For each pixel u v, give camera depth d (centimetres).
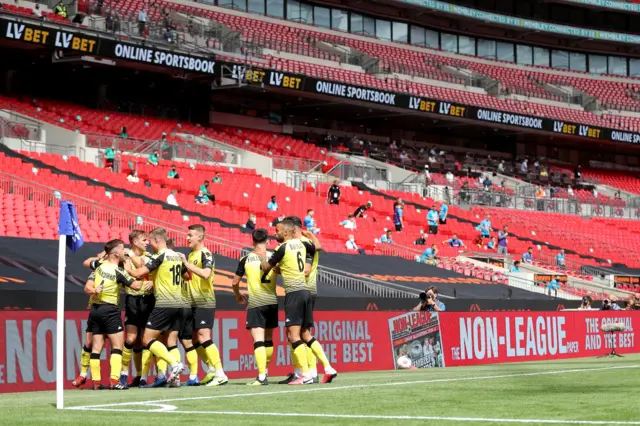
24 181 2506
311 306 1218
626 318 2445
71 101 4050
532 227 4438
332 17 5262
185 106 4388
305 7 5138
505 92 5506
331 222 3572
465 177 4888
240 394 1031
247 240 2912
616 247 4469
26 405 891
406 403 910
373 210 3953
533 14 6016
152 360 1302
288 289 1202
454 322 1853
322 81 4319
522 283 3344
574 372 1483
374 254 3238
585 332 2262
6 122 3105
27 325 1157
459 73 5506
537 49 6075
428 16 5628
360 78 4875
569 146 6019
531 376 1373
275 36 4781
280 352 1523
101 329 1166
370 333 1678
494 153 5672
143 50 3659
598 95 5966
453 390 1083
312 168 4094
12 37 3275
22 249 2202
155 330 1180
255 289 1216
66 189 2733
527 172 5262
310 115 4953
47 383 1176
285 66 4516
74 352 1227
